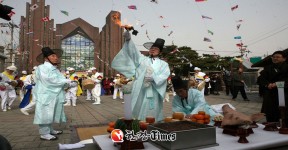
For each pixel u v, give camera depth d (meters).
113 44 36.28
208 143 1.59
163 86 3.82
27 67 35.50
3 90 9.81
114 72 35.72
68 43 41.84
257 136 1.86
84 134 4.95
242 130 1.70
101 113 8.77
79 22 41.88
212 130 1.62
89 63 42.53
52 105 4.63
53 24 38.12
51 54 4.80
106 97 18.30
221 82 24.16
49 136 4.65
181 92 3.49
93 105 12.07
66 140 4.60
